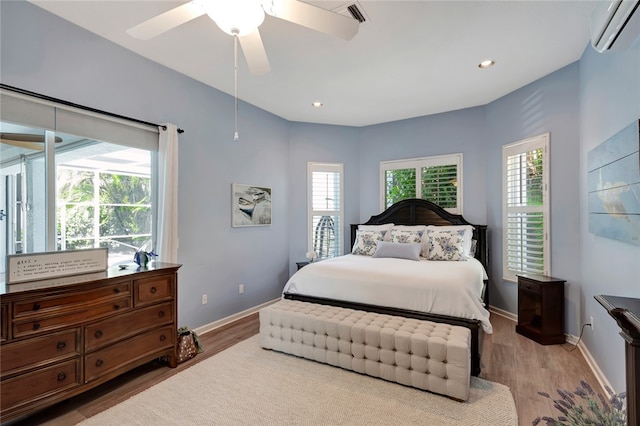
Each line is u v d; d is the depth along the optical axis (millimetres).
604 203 2279
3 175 2129
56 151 2381
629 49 1918
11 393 1783
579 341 2986
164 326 2596
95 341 2139
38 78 2234
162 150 2982
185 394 2244
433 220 4602
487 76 3363
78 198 2543
